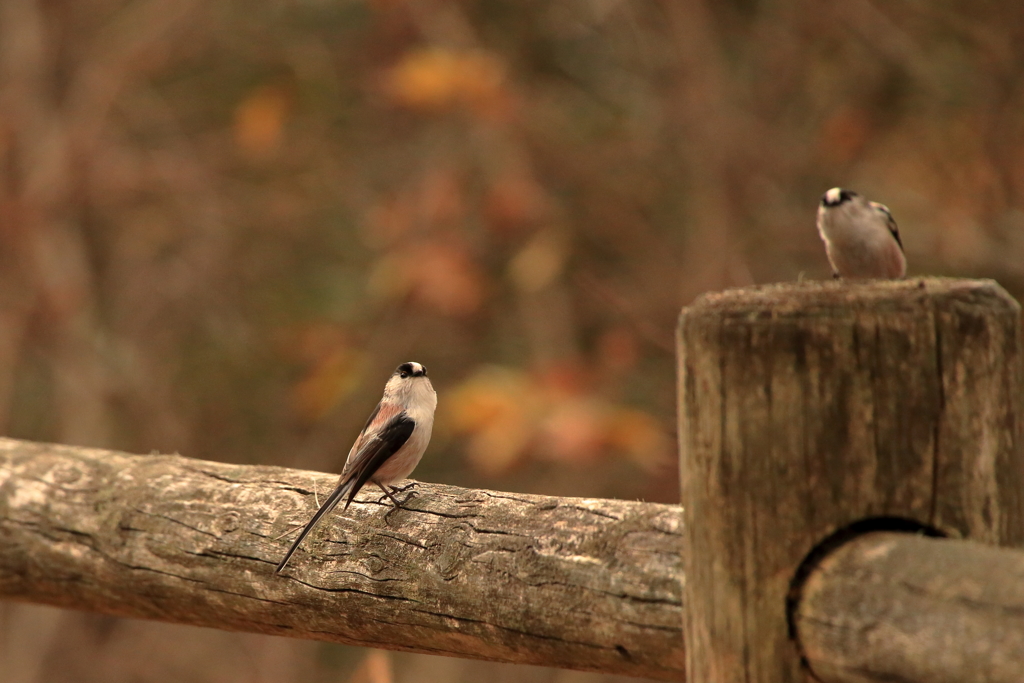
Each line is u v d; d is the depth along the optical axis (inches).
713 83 585.0
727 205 566.3
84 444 615.8
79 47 689.0
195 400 660.1
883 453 107.1
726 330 110.1
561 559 142.9
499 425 480.7
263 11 684.7
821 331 107.3
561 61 654.5
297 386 612.1
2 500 207.5
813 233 566.6
